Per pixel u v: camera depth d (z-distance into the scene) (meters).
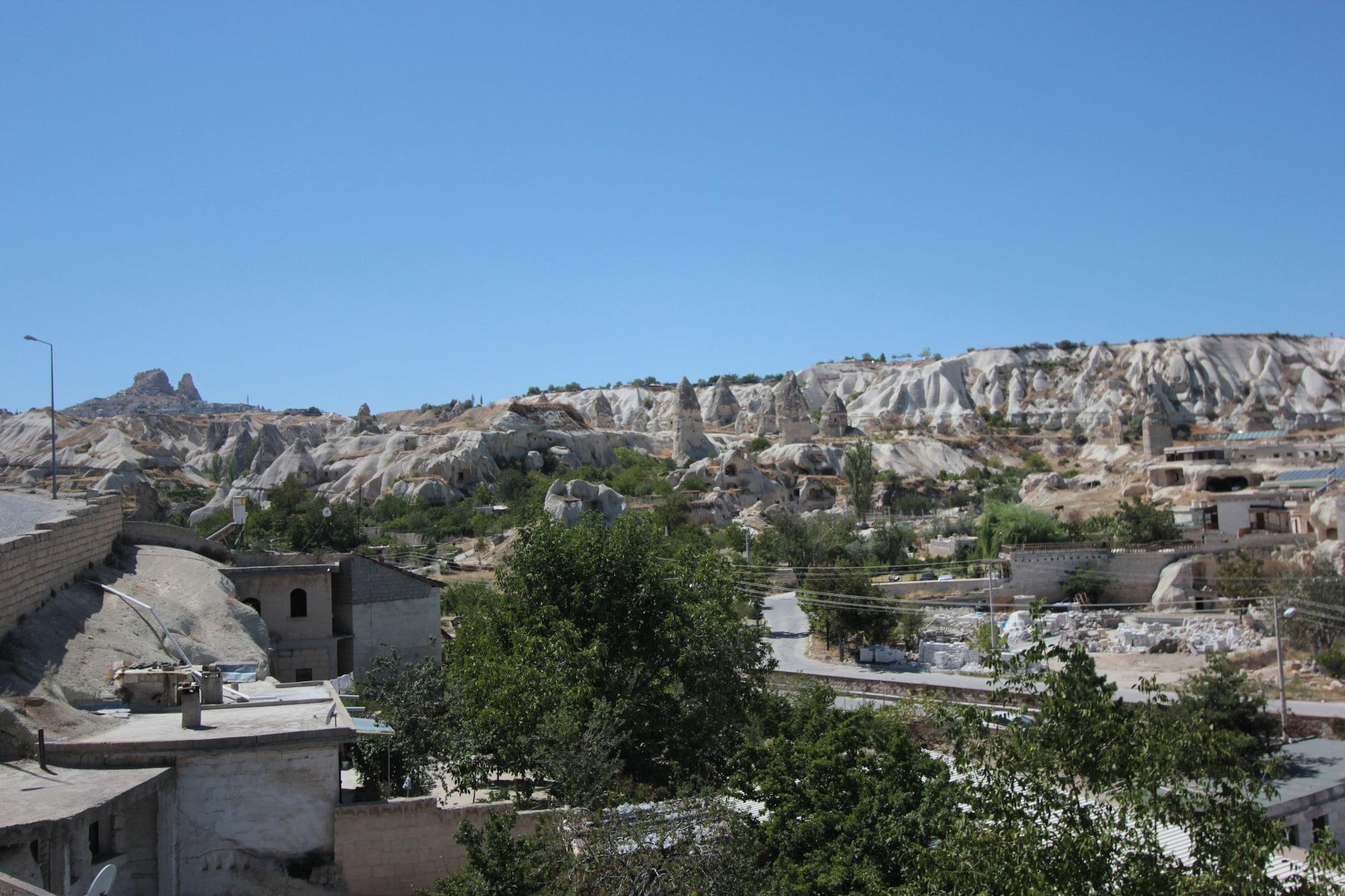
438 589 38.56
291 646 35.47
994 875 15.23
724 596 33.16
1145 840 15.46
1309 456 99.75
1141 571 64.62
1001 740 16.77
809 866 20.16
